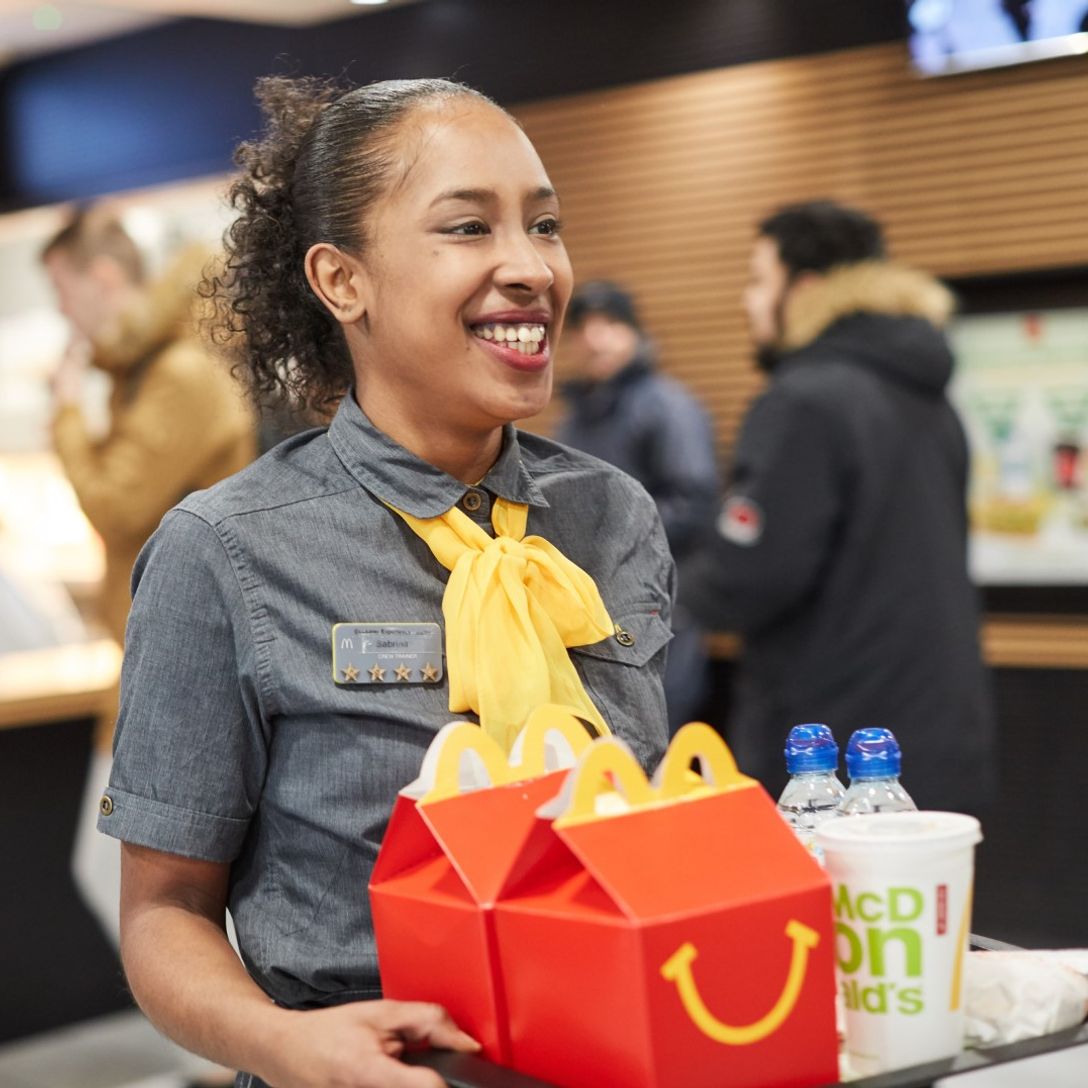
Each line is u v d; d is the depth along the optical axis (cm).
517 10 587
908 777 315
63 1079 409
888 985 116
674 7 550
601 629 152
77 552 702
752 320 348
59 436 392
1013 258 480
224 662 142
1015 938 479
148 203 700
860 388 316
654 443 490
